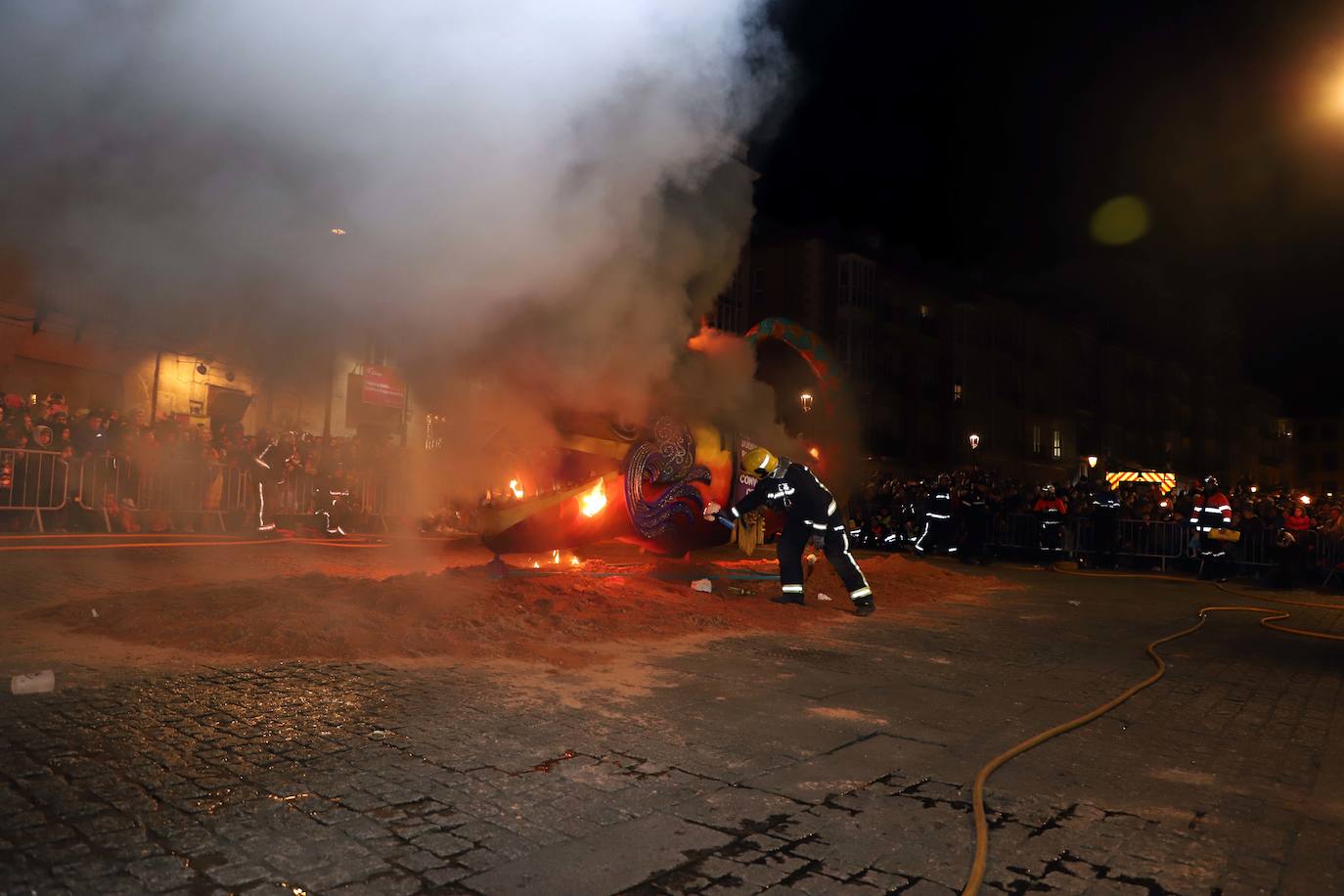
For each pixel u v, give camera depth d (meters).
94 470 12.42
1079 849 2.91
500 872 2.56
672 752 3.76
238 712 4.03
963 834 2.99
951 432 44.53
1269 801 3.46
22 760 3.27
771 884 2.54
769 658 5.90
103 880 2.38
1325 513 15.23
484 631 5.98
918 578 11.27
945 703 4.89
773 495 8.19
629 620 6.73
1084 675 5.84
